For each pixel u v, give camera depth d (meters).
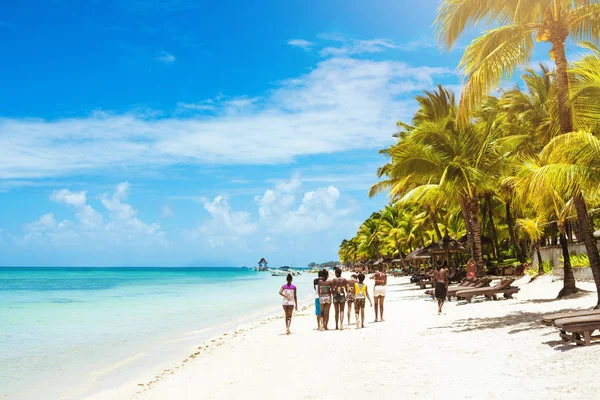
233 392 7.89
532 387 6.21
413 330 12.73
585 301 14.84
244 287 69.94
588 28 12.28
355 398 6.68
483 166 23.30
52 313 27.70
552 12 11.84
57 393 9.87
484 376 7.05
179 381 9.53
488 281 20.08
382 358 9.24
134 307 32.34
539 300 16.89
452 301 20.91
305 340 12.94
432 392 6.54
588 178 10.05
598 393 5.62
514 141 27.23
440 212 49.16
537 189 10.92
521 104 30.47
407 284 44.06
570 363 7.09
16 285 76.12
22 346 15.90
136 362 13.07
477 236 22.91
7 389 10.23
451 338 10.77
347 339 12.25
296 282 92.69
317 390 7.32
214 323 22.41
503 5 12.02
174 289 62.41
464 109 12.27
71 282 92.38
